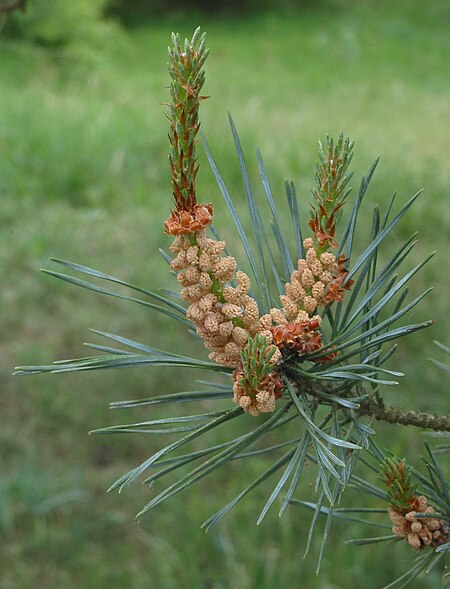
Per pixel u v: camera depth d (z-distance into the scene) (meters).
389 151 1.54
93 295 1.08
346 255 0.23
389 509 0.27
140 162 1.47
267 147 1.56
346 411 0.24
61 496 0.79
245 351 0.21
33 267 1.12
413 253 1.10
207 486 0.82
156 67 2.77
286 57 3.02
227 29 3.53
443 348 0.30
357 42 3.23
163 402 0.21
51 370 0.20
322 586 0.70
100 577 0.74
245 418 0.88
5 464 0.85
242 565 0.73
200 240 0.20
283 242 0.24
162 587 0.72
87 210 1.31
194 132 0.20
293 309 0.22
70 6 2.19
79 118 1.67
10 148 1.46
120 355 0.21
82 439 0.89
